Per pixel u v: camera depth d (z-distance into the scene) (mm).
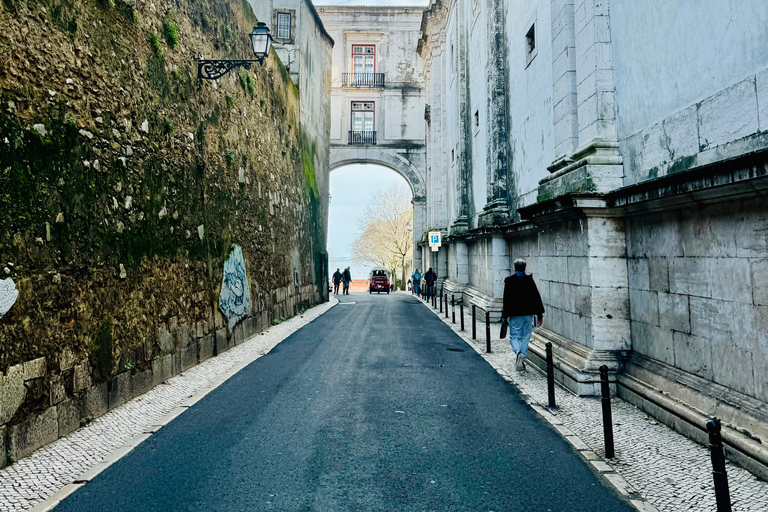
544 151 10172
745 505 3111
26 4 4301
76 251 4848
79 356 4820
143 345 6125
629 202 5246
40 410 4262
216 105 9133
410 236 51125
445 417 5125
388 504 3275
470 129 18922
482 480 3631
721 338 4188
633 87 5699
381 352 8984
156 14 6867
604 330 5812
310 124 19891
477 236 15227
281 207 14516
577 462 3932
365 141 33719
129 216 5914
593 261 5840
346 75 33906
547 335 7234
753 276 3799
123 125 5848
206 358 8242
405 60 34125
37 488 3479
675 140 4906
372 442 4414
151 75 6633
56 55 4676
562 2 7270
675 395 4660
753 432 3631
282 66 14898
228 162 9695
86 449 4223
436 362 8016
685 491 3363
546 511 3162
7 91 4055
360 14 33969
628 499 3301
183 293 7418
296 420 5035
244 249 10648
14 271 4023
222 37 9602
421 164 33781
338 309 18766
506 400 5750
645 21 5406
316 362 8039
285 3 18000
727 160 3586
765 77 3734
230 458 4047
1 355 3848
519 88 12148
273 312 13227
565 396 5859
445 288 21094
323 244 22812
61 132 4699
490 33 14070
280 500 3328
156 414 5234
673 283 4895
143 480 3629
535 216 7133
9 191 4012
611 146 6070
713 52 4336
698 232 4484
